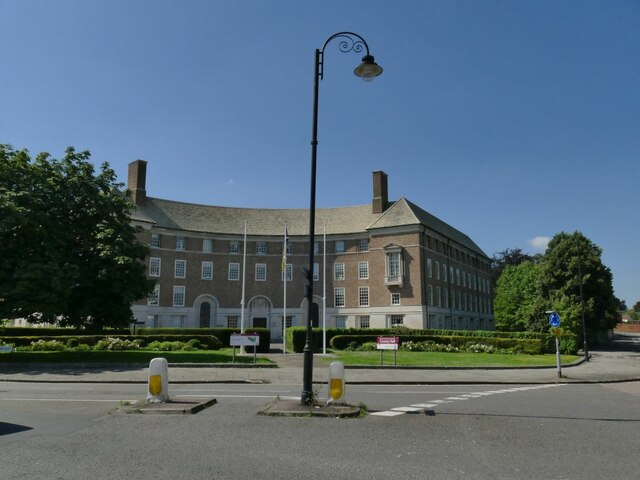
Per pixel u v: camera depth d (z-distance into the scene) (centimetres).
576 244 6544
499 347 4431
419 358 3288
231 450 830
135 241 3209
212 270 6762
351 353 3797
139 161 6581
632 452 843
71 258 2908
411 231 6488
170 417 1120
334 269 6875
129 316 3094
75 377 2198
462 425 1061
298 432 970
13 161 2925
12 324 5412
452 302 7344
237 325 6750
